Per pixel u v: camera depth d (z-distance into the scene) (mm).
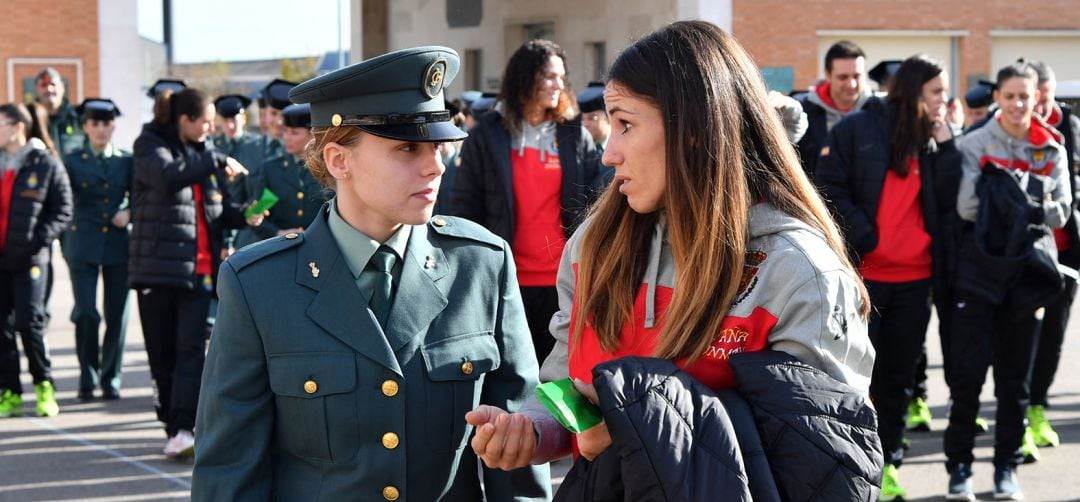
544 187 5570
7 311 7512
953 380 5504
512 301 2588
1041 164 5543
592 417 2012
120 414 7602
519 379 2568
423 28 18219
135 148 6453
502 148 5555
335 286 2398
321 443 2363
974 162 5496
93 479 6090
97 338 8078
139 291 6508
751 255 2045
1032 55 18297
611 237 2232
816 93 6711
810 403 1910
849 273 2031
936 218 5320
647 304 2135
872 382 5457
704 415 1910
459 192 5621
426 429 2420
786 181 2090
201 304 6492
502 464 2273
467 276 2520
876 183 5258
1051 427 7062
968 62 17906
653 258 2152
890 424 5438
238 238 7785
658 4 15578
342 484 2365
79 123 9977
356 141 2367
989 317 5406
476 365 2480
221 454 2363
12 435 7027
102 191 7938
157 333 6566
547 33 16875
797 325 1979
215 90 38188
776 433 1904
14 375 7566
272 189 6844
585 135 5656
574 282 2371
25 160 7359
